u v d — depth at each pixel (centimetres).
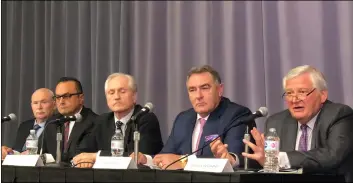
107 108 501
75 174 228
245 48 460
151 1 494
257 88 446
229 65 459
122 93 359
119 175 216
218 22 471
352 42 417
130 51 504
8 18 559
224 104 335
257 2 453
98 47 507
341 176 214
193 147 333
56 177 233
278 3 448
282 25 444
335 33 429
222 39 468
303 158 255
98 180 221
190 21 481
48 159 315
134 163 237
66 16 529
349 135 275
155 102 489
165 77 491
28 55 552
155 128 359
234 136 309
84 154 292
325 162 258
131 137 349
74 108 398
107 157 242
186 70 479
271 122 312
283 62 442
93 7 520
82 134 382
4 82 559
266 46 449
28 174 242
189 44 480
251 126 260
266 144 245
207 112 329
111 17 505
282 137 301
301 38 438
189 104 475
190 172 200
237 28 462
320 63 430
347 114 282
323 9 433
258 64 448
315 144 282
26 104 547
